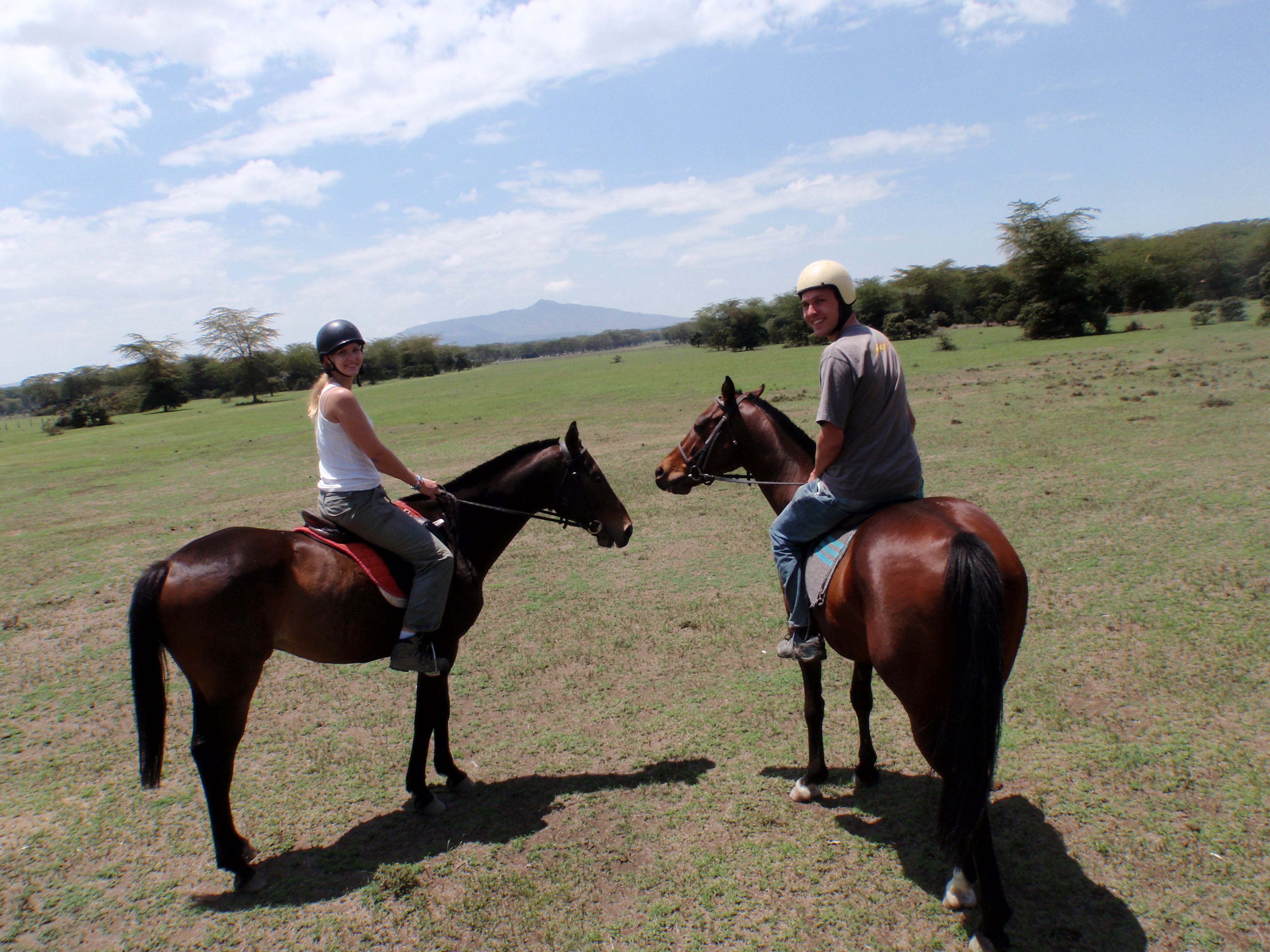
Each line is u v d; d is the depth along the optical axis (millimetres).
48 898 3752
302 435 28141
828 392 3404
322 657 4043
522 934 3293
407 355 103562
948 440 14078
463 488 4602
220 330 73312
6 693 6484
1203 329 37438
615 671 6051
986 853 2912
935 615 2828
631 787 4410
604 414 24219
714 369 41906
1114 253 62062
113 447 31188
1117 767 4156
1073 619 6117
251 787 4707
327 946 3314
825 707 5191
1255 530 7754
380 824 4242
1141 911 3150
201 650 3590
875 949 3062
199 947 3361
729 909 3348
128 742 5496
